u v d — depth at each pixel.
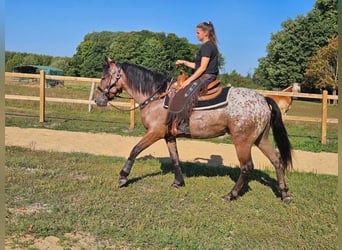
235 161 7.59
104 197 4.83
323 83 37.28
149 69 5.28
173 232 3.86
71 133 9.66
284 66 46.19
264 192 5.39
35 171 5.92
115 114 14.04
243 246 3.67
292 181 6.07
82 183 5.35
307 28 45.00
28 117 11.84
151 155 7.74
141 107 5.20
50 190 4.99
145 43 61.78
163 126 5.05
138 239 3.65
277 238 3.88
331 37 41.44
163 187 5.38
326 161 7.92
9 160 6.41
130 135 9.89
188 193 5.17
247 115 4.68
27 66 61.75
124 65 5.32
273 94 10.55
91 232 3.79
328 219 4.41
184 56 61.31
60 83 40.25
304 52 45.09
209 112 4.76
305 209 4.72
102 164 6.56
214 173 6.40
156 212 4.40
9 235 3.63
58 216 4.12
